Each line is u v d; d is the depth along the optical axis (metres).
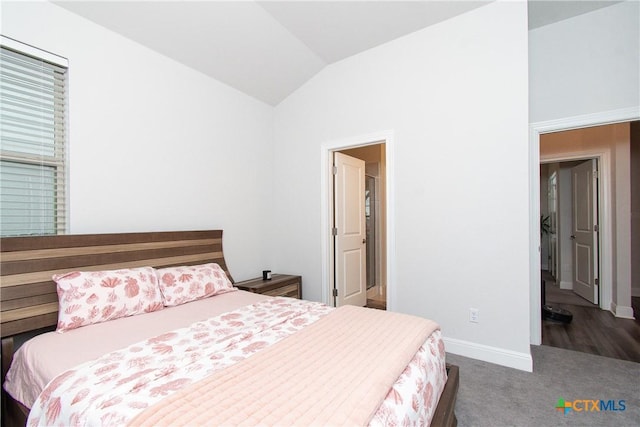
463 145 2.57
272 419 0.88
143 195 2.46
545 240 6.85
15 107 1.89
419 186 2.78
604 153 3.65
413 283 2.81
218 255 2.95
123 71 2.34
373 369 1.17
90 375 1.18
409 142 2.84
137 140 2.42
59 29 2.02
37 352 1.44
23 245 1.75
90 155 2.15
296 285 3.46
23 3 1.87
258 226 3.56
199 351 1.37
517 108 2.36
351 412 0.91
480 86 2.50
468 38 2.55
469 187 2.55
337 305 3.54
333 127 3.33
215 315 1.93
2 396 1.63
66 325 1.66
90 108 2.15
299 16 2.57
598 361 2.44
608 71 2.54
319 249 3.47
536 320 2.76
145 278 2.05
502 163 2.41
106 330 1.67
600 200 3.74
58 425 1.04
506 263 2.40
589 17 2.60
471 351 2.53
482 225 2.49
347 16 2.59
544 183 6.60
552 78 2.74
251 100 3.48
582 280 4.25
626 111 2.47
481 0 2.41
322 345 1.40
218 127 3.09
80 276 1.82
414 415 1.09
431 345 1.54
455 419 1.64
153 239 2.41
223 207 3.13
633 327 3.16
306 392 1.02
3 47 1.82
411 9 2.51
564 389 2.05
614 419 1.74
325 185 3.41
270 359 1.26
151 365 1.25
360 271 3.98
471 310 2.54
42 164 2.00
